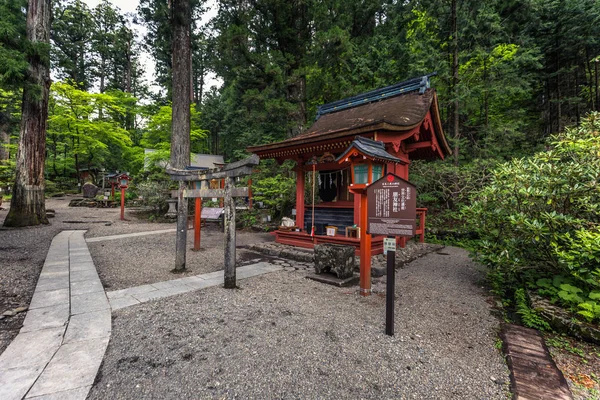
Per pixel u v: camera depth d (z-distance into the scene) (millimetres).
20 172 9578
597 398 2033
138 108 25625
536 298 3533
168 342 2625
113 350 2490
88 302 3582
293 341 2670
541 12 11883
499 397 1999
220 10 12938
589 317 2828
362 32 15453
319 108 9836
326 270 4977
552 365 2369
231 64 12562
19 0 8391
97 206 17797
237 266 5586
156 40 19125
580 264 3227
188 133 13039
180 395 1939
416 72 10945
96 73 31859
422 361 2418
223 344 2594
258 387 2029
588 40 11539
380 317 3287
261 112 12391
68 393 1923
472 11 11023
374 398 1953
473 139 11867
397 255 6383
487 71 11102
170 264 5645
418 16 13414
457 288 4457
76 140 21484
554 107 14039
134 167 23156
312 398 1935
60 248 6801
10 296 3811
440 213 10570
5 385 1985
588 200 3512
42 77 9547
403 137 6254
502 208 4246
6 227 9242
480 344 2760
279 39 13125
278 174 12406
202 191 4691
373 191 3264
